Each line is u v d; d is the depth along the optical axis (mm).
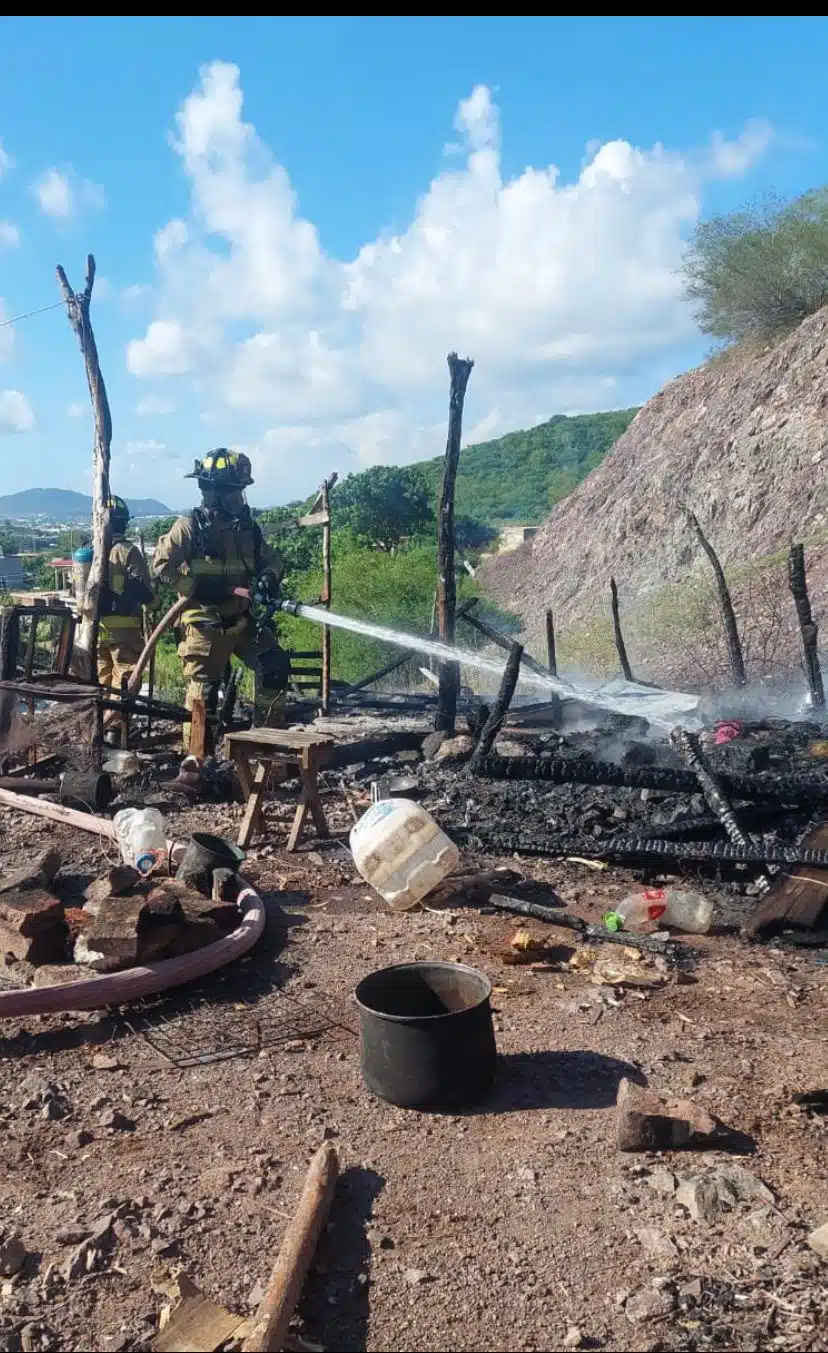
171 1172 3240
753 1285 2691
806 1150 3289
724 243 28812
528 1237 2904
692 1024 4180
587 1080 3746
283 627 17562
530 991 4520
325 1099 3660
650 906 5266
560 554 33906
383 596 19656
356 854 5547
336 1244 2893
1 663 8672
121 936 4434
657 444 31406
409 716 11250
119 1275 2795
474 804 7219
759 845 5680
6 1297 2725
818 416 23922
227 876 5406
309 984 4625
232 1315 2607
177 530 8719
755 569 19734
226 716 9281
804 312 28078
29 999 4102
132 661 11039
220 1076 3834
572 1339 2527
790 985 4555
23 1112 3617
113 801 7836
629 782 6883
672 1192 3066
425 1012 3990
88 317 9578
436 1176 3188
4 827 7277
